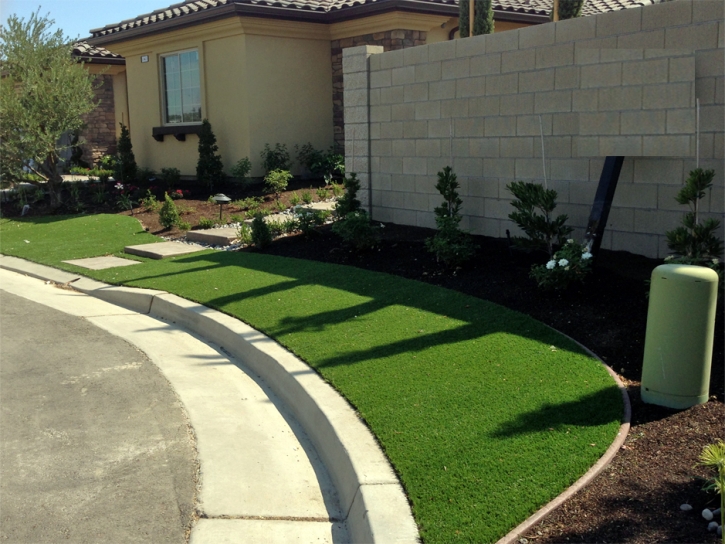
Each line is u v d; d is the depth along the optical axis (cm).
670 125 702
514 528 339
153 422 531
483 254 838
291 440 500
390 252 916
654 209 728
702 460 350
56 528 388
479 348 572
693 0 672
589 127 775
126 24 1847
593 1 1667
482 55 882
